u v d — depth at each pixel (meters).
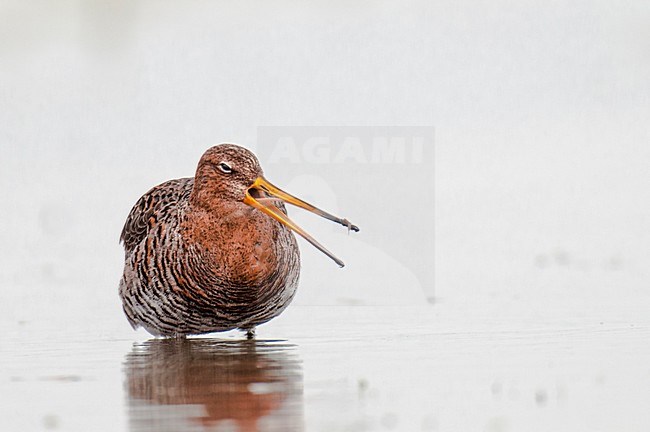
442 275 14.62
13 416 8.79
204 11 21.11
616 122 19.73
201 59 20.47
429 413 8.71
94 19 20.53
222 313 12.18
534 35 21.52
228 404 9.07
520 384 9.53
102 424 8.55
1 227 16.20
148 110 19.52
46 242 15.79
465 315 12.75
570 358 10.45
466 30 21.58
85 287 14.20
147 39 20.72
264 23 21.30
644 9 22.02
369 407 8.91
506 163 18.48
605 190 17.45
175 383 9.82
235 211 11.98
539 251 15.45
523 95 20.44
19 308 13.29
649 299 13.30
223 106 19.58
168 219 12.30
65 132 19.06
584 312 12.67
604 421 8.44
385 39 21.23
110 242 15.81
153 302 12.27
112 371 10.34
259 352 11.19
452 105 19.98
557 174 18.11
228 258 11.95
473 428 8.33
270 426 8.44
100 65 20.34
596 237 15.84
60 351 11.34
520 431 8.25
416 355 10.77
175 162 18.38
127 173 18.05
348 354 10.91
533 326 12.01
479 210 16.78
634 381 9.55
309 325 12.59
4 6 20.27
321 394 9.34
